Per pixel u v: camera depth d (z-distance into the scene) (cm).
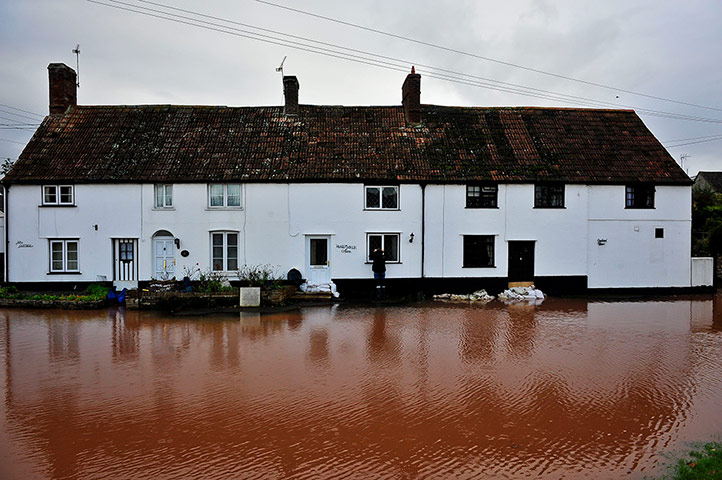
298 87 2345
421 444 695
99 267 2028
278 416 787
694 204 3391
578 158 2233
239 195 2058
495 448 684
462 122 2345
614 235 2194
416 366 1052
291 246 2058
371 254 2088
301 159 2108
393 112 2380
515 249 2153
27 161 2044
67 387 917
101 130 2188
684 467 630
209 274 2019
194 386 924
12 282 2012
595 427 752
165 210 2033
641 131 2394
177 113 2294
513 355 1142
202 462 644
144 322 1529
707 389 915
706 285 2255
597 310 1772
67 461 645
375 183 2075
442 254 2103
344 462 645
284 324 1501
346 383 941
